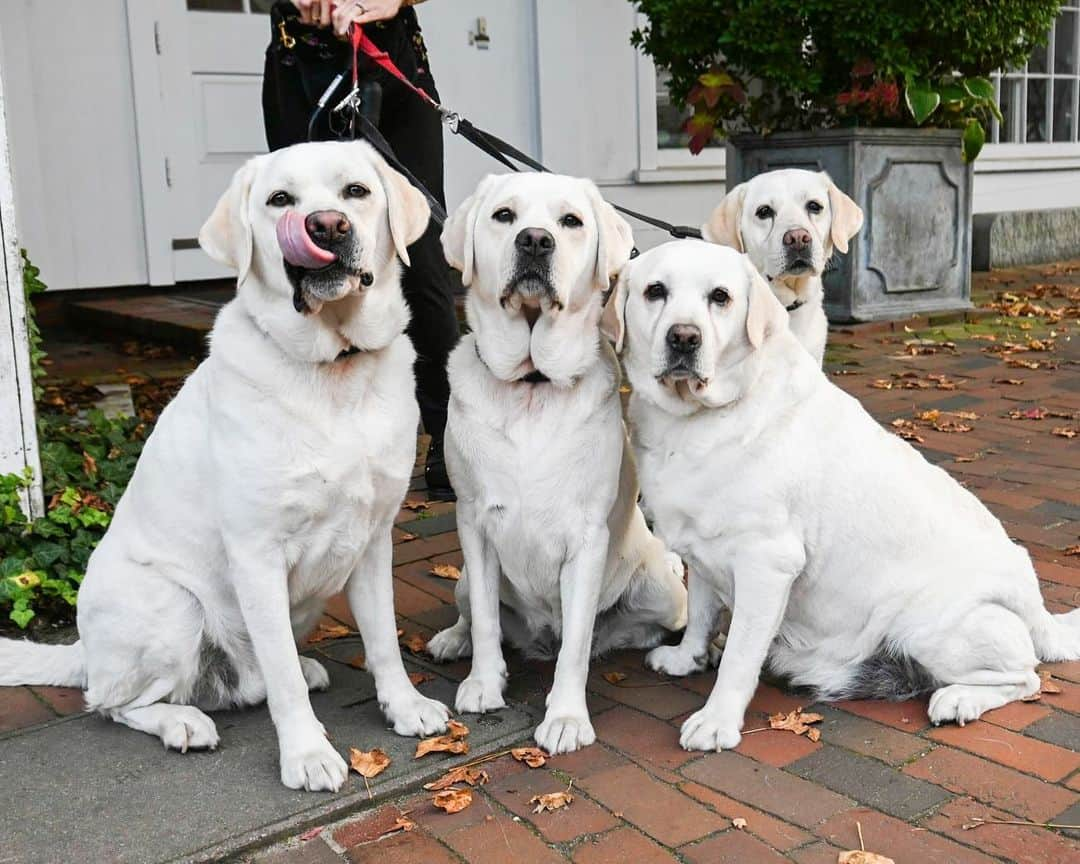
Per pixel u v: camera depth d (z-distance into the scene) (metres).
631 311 2.92
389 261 2.80
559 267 2.82
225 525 2.68
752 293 2.83
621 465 3.05
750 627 2.85
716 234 4.91
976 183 11.84
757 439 2.83
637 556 3.26
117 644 2.80
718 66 7.87
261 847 2.41
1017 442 5.30
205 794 2.59
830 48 7.66
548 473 2.88
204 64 7.96
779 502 2.83
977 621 2.87
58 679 3.15
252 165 2.72
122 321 7.45
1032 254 11.95
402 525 4.46
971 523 3.07
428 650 3.38
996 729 2.78
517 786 2.61
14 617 3.45
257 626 2.68
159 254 8.03
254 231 2.68
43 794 2.60
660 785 2.59
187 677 2.89
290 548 2.72
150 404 5.77
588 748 2.79
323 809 2.51
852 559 2.97
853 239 7.99
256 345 2.67
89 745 2.83
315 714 3.00
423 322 4.63
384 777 2.65
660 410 2.93
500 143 4.00
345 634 3.55
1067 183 12.71
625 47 9.20
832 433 2.96
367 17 3.83
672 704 3.03
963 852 2.28
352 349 2.71
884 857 2.24
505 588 3.22
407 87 4.28
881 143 7.91
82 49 7.55
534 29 8.72
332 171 2.65
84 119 7.64
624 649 3.45
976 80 8.05
